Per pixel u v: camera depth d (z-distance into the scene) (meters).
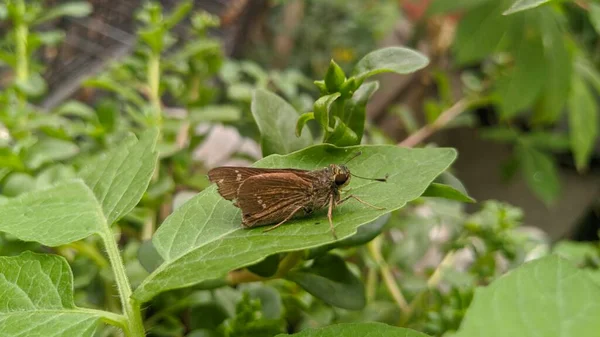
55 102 0.29
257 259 0.11
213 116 0.22
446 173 0.15
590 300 0.10
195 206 0.13
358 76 0.14
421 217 0.22
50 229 0.13
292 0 0.52
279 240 0.12
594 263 0.21
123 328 0.12
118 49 0.32
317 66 0.52
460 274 0.19
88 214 0.13
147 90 0.24
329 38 0.52
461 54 0.28
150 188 0.19
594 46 0.42
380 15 0.52
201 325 0.17
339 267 0.15
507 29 0.27
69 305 0.12
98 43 0.32
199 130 0.30
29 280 0.12
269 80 0.28
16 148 0.18
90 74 0.30
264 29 0.51
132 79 0.24
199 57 0.25
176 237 0.12
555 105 0.28
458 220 0.22
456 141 0.57
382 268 0.20
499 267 0.23
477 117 0.56
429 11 0.30
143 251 0.14
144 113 0.22
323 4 0.53
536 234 0.27
